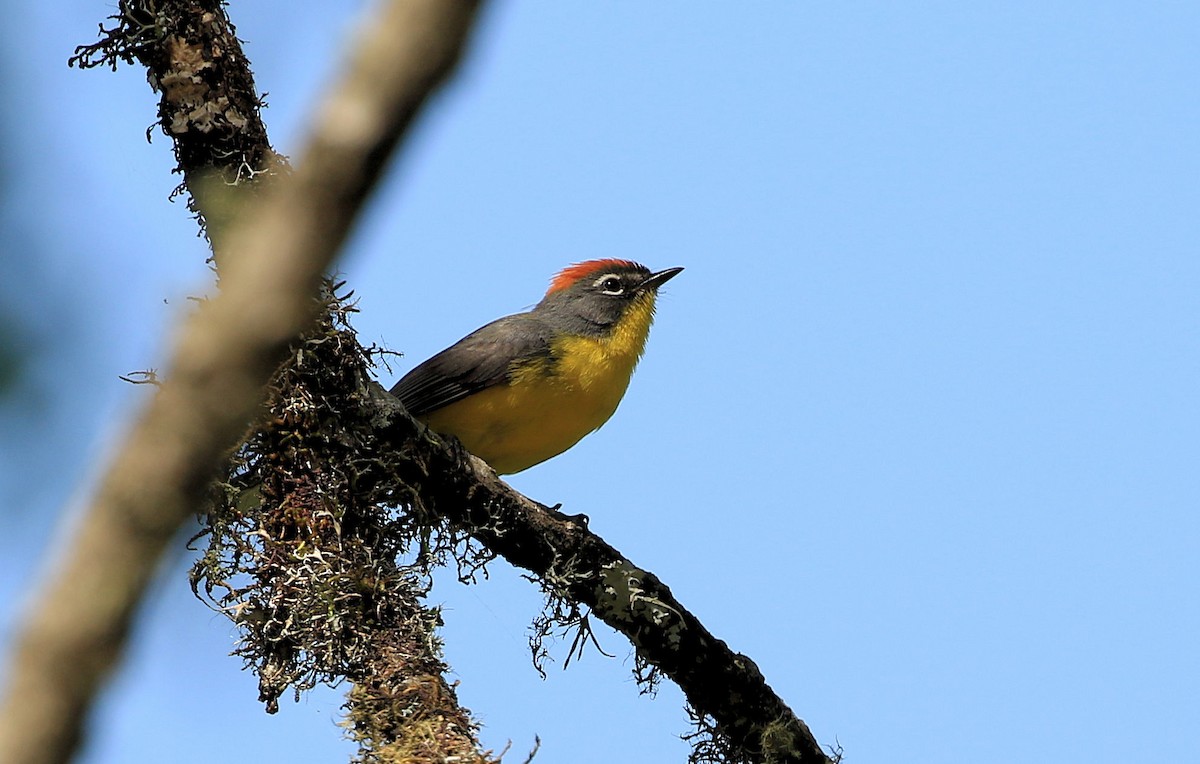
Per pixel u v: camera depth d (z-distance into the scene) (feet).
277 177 37.40
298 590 35.45
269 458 36.91
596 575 42.83
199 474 7.91
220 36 38.01
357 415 38.17
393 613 35.47
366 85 7.48
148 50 37.88
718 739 44.32
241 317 7.84
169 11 37.65
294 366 36.73
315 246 7.76
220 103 37.50
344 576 35.53
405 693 33.12
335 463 37.78
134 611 7.79
